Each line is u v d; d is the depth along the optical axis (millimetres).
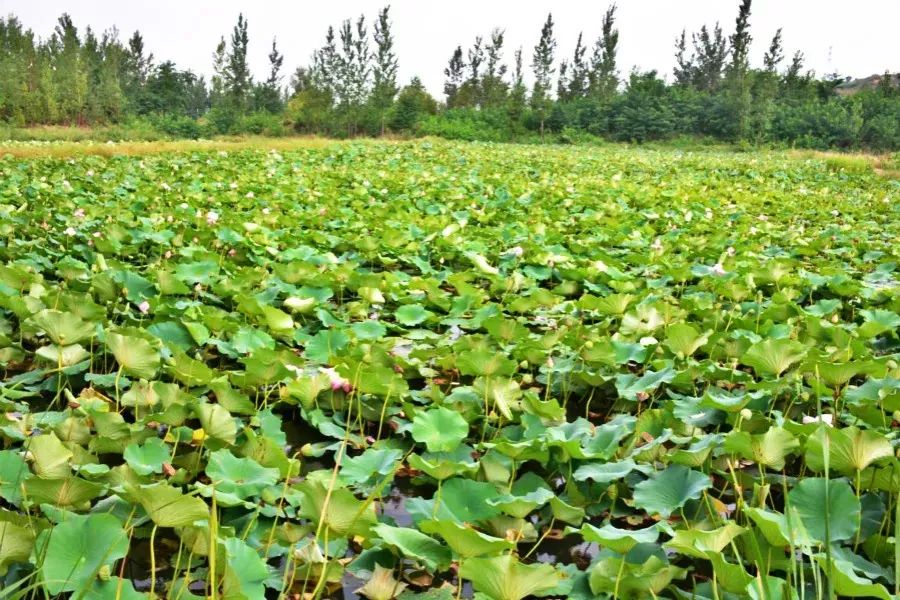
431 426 2838
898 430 3219
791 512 1979
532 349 3818
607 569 2080
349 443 3094
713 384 3824
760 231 8641
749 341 3869
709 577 2328
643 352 3740
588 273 5793
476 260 5738
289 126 47406
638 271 6461
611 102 48094
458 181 13562
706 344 4000
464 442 3129
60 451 2297
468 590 2209
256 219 7762
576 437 2900
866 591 1798
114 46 58000
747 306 5211
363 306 4746
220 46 48156
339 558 2295
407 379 3736
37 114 42656
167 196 9375
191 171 13695
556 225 8633
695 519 2535
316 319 4645
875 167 22875
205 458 2764
